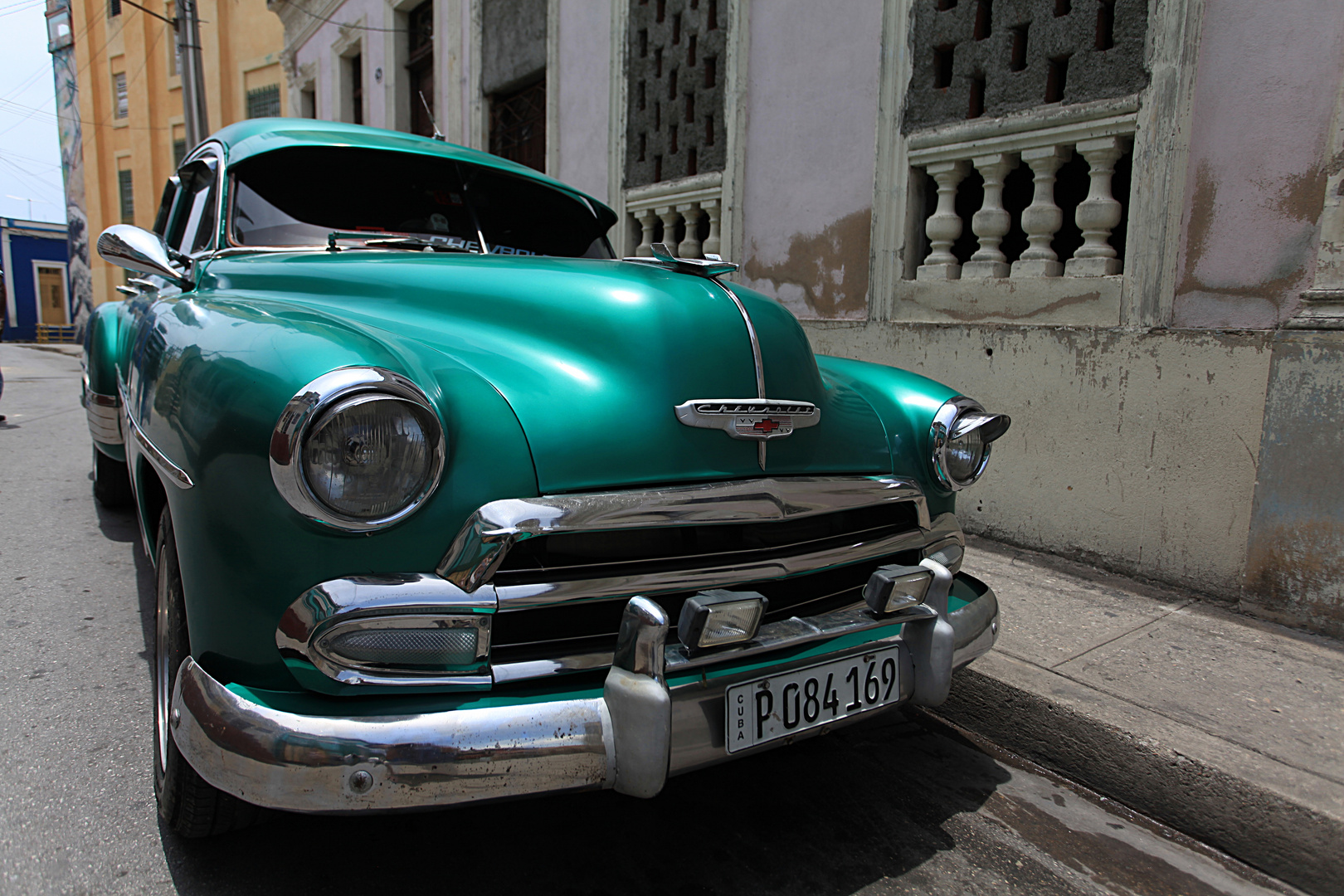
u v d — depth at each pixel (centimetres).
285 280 212
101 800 185
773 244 477
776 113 470
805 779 214
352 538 130
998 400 367
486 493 136
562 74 664
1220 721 217
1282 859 185
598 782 136
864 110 420
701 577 150
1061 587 318
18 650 260
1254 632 277
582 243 308
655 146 570
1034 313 354
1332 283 271
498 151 804
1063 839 194
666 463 152
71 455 571
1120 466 328
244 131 276
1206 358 301
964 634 188
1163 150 310
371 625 127
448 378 147
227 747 123
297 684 132
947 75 404
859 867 179
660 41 556
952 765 225
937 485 204
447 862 171
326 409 124
